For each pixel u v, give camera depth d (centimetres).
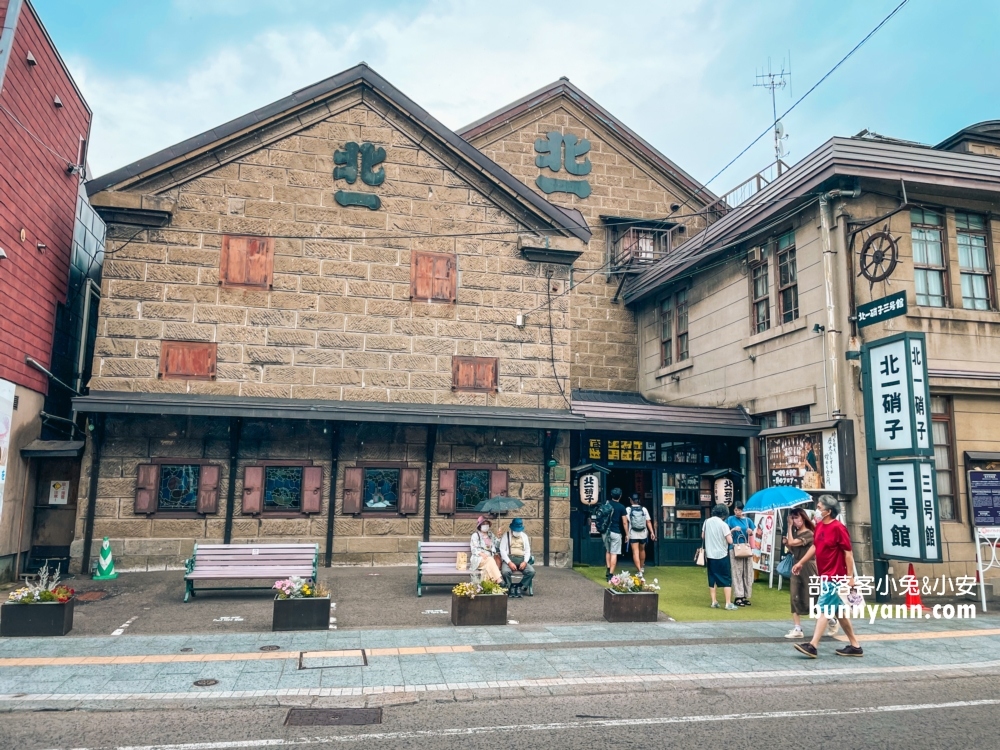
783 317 1564
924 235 1450
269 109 1505
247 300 1471
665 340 2075
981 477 1281
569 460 1612
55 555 1430
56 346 1588
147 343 1416
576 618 1083
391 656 842
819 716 675
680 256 1925
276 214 1506
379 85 1563
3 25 1306
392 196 1572
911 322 1383
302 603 970
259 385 1455
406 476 1511
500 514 1547
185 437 1423
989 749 591
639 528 1424
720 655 877
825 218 1402
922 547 1155
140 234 1440
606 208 2245
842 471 1319
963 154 1409
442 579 1326
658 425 1581
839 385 1353
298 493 1465
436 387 1545
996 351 1420
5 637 902
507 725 642
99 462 1381
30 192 1409
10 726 616
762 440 1619
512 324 1605
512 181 1616
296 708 680
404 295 1553
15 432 1352
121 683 723
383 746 589
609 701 713
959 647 941
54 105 1527
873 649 925
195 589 1162
